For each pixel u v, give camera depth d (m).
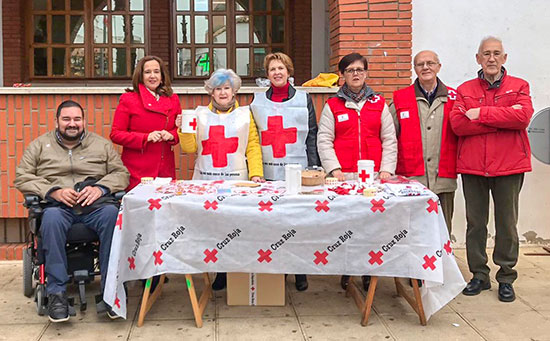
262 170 4.36
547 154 5.59
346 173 4.31
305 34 9.58
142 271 3.64
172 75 9.52
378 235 3.59
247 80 9.63
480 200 4.38
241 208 3.56
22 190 3.96
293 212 3.56
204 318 3.87
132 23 9.51
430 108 4.37
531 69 5.74
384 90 5.66
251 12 9.59
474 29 5.69
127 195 3.62
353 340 3.53
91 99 5.40
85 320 3.83
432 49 5.68
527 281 4.72
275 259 3.62
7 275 4.86
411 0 5.60
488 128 4.16
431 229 3.56
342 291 4.45
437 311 3.88
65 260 3.79
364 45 5.61
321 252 3.62
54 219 3.75
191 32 9.52
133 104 4.42
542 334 3.63
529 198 5.80
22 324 3.77
